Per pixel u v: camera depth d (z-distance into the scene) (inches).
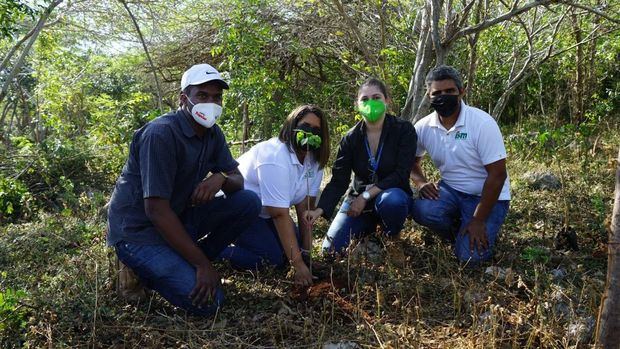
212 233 148.6
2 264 167.8
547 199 210.1
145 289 139.0
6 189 222.1
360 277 144.0
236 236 147.8
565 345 109.0
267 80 332.5
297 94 418.0
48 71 410.3
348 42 333.7
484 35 299.9
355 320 123.2
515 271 149.4
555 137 266.2
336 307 127.6
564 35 319.0
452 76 155.7
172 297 128.6
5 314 120.8
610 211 191.9
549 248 161.8
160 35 432.8
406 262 151.1
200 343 119.0
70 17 399.9
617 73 410.0
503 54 321.4
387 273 146.9
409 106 223.0
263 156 146.5
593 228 176.4
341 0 282.2
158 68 447.2
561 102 360.5
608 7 269.1
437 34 201.6
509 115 454.3
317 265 150.3
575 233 169.2
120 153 298.5
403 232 181.5
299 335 120.8
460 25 204.7
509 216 193.8
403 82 280.1
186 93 127.6
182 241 124.8
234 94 331.0
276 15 358.3
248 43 327.6
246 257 153.6
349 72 373.4
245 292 141.2
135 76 530.6
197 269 126.1
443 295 137.9
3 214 225.0
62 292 131.4
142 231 128.8
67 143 290.4
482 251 153.1
